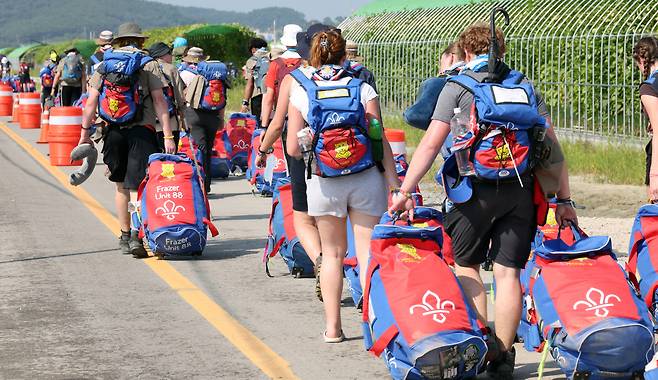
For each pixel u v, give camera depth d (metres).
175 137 16.84
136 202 14.27
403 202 8.50
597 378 7.98
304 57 11.71
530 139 8.20
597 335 7.80
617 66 27.70
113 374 9.02
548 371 8.95
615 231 15.45
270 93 13.67
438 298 8.10
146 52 14.40
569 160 23.56
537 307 8.23
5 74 71.69
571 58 29.52
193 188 14.03
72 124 26.89
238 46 67.75
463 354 7.98
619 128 28.11
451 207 8.54
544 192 8.34
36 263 13.91
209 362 9.35
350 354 9.55
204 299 11.78
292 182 11.51
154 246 13.84
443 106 8.32
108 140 14.06
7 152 30.80
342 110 9.17
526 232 8.40
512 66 32.03
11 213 18.56
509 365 8.54
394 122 34.47
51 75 38.56
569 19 30.22
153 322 10.78
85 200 20.22
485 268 13.16
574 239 9.02
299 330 10.41
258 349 9.74
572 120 29.25
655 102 10.31
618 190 20.03
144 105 14.02
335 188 9.40
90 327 10.59
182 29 70.31
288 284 12.59
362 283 9.45
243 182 23.36
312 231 11.59
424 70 36.78
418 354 7.89
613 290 7.99
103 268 13.55
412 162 8.43
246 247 15.20
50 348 9.84
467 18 35.38
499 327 8.50
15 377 8.93
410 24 38.81
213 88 19.48
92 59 24.94
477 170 8.17
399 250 8.38
